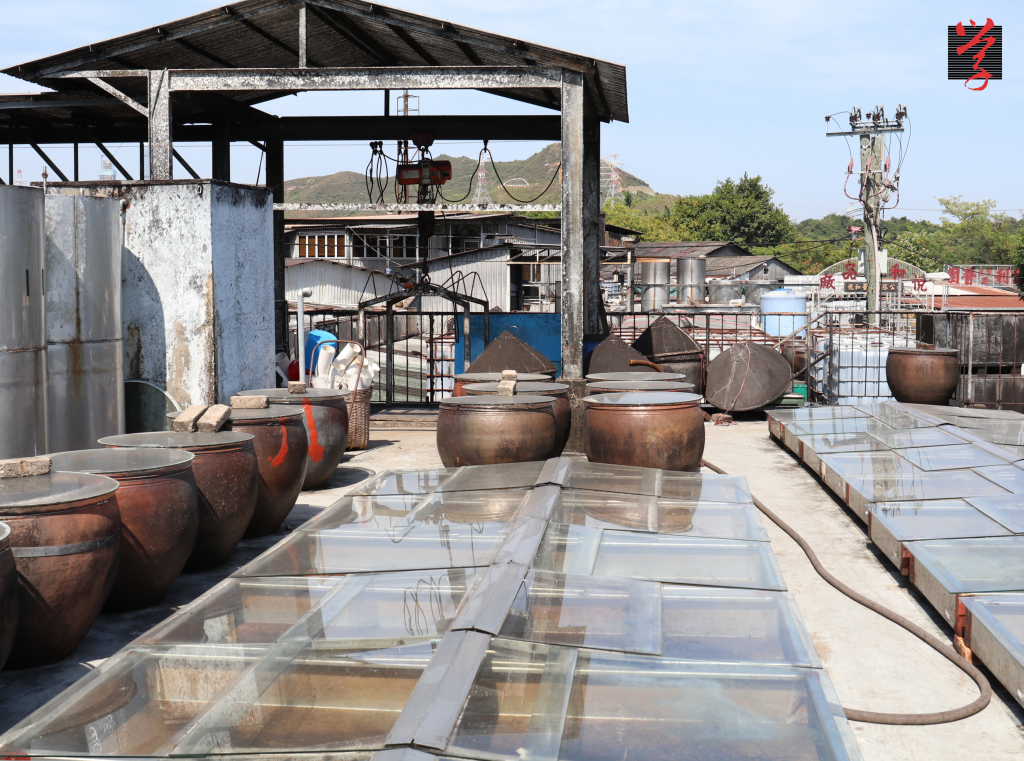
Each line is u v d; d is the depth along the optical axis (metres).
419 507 5.29
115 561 4.59
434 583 3.70
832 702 2.62
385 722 2.46
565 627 3.17
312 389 9.43
